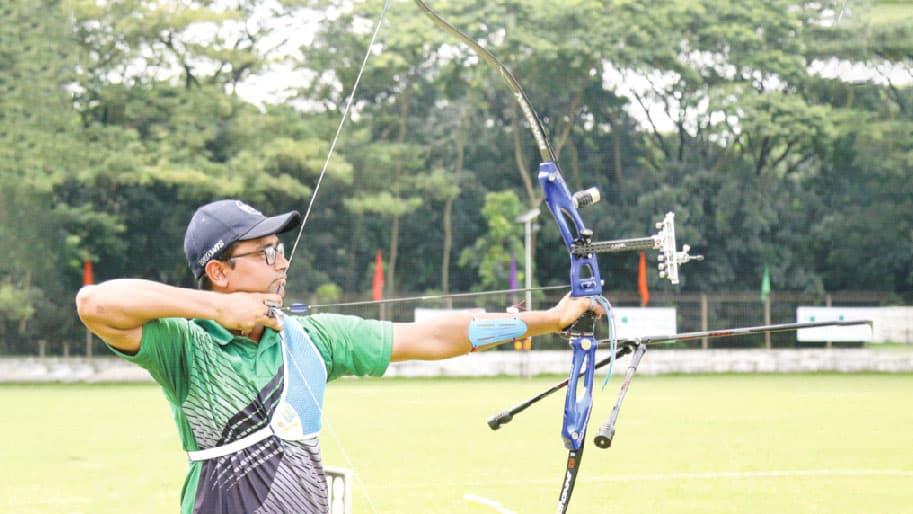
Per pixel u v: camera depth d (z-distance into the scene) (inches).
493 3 1258.0
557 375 988.6
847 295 1136.8
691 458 419.5
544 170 132.6
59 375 937.5
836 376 971.9
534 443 469.1
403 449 449.7
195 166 1123.3
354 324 116.4
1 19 1079.6
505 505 318.3
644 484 354.9
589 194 133.2
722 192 1225.4
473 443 469.4
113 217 1104.2
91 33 1115.3
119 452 446.9
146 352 105.2
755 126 1204.5
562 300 129.9
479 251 1261.1
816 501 321.7
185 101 1141.7
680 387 819.4
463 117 1289.4
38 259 1075.9
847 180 1234.6
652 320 1015.6
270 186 1147.3
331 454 434.6
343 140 1202.0
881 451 440.5
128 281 103.7
